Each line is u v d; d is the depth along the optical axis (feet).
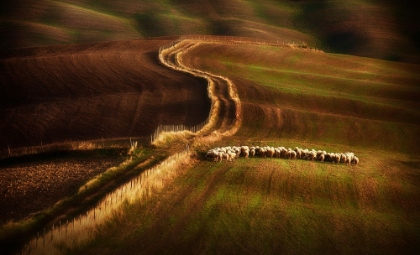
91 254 170.09
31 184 238.48
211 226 206.80
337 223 234.79
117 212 203.92
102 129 438.81
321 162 357.82
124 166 270.87
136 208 216.95
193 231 199.62
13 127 439.22
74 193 220.84
